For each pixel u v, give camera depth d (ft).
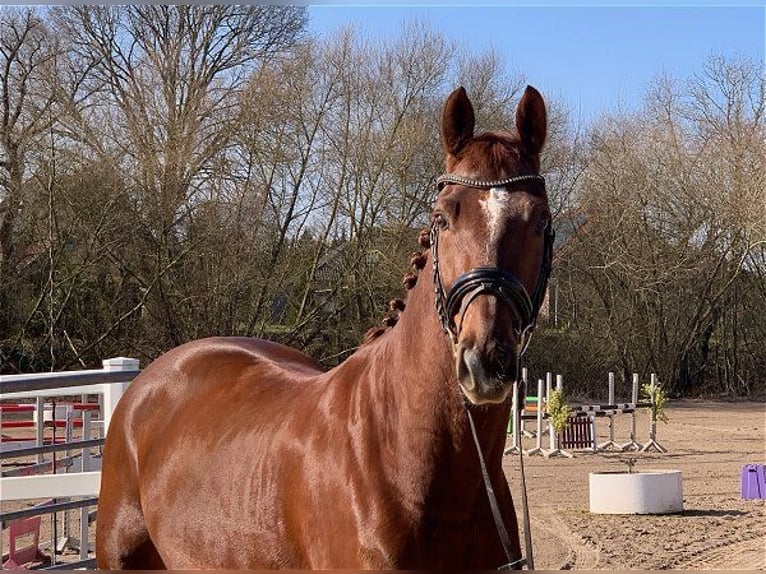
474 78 83.76
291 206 84.17
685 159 98.32
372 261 84.07
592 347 96.37
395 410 9.57
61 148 74.33
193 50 82.23
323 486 9.95
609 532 31.76
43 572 16.75
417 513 9.23
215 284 78.43
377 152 83.41
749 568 25.80
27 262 74.38
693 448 57.31
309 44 84.48
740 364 101.19
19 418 58.13
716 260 98.58
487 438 9.37
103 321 76.38
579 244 98.78
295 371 12.84
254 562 10.90
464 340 8.54
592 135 101.76
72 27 79.41
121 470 14.05
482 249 8.80
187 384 13.69
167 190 75.92
